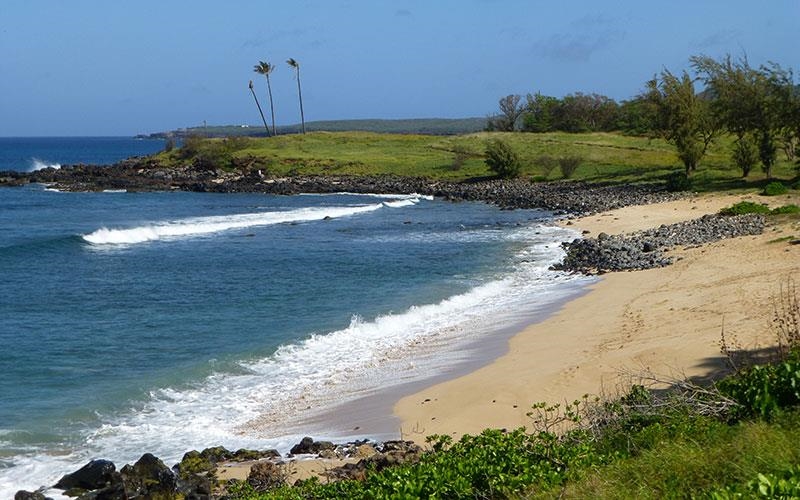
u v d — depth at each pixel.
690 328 17.09
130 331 20.81
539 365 16.12
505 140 94.19
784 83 53.62
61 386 16.25
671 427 8.75
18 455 12.70
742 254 26.53
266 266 31.69
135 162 95.19
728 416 9.05
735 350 14.46
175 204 62.06
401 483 7.95
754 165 58.12
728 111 56.38
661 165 72.50
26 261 32.97
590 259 30.06
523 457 8.39
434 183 73.75
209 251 36.25
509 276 28.48
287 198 67.31
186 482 11.18
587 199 54.81
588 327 19.12
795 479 6.07
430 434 12.98
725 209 39.09
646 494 6.88
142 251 36.31
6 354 18.56
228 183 76.62
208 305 24.14
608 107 116.94
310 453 12.45
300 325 21.44
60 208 58.38
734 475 6.93
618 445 8.77
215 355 18.48
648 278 25.02
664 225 38.06
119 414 14.66
